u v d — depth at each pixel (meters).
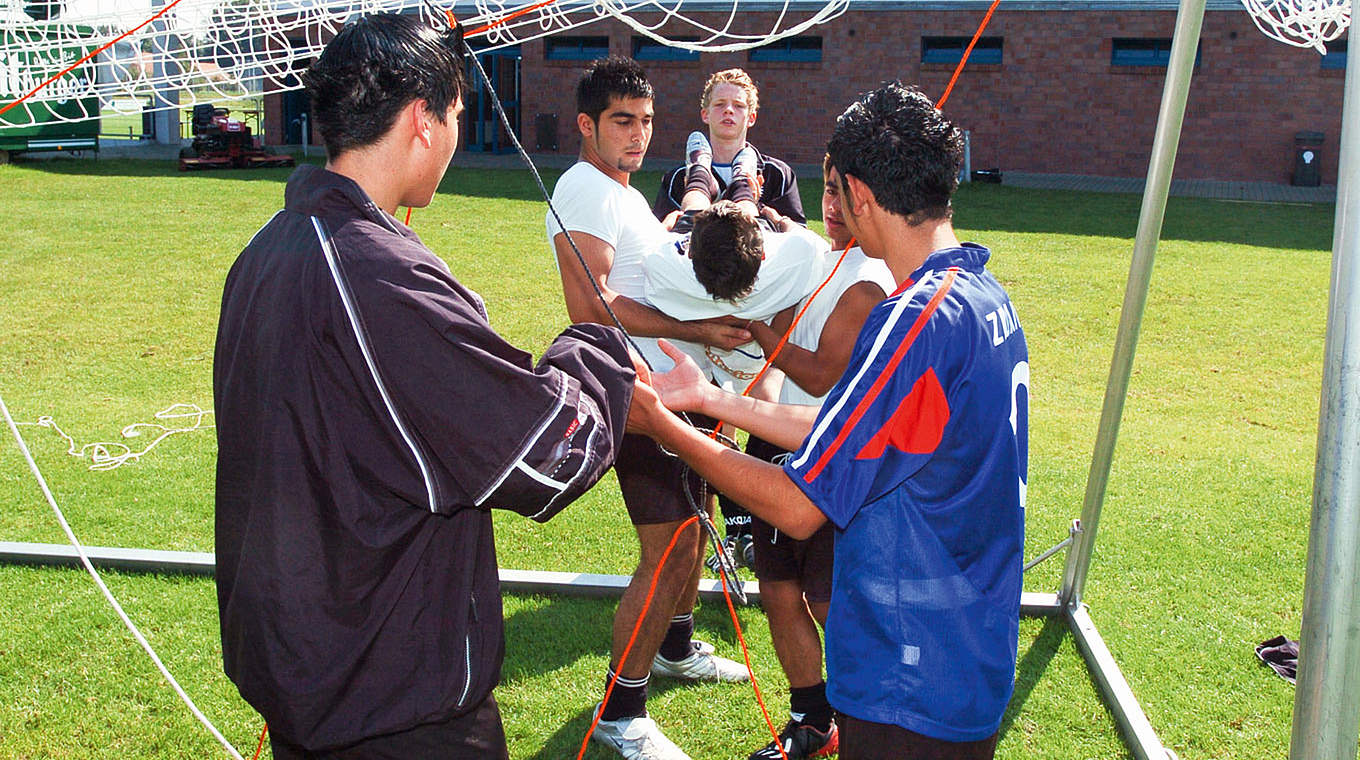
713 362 2.88
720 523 4.32
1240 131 17.66
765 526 2.66
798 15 18.84
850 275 2.61
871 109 1.75
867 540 1.72
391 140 1.59
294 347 1.51
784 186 4.00
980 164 18.75
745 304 2.60
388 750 1.63
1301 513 4.44
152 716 2.91
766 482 1.75
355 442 1.53
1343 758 1.50
